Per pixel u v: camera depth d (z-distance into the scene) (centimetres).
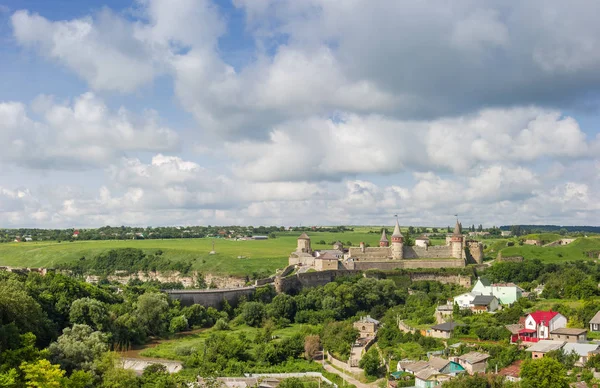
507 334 19638
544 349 17550
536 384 14925
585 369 16200
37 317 19612
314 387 18512
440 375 16825
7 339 15750
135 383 17000
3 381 13000
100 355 18138
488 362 17562
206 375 19512
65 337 19012
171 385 17388
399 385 17038
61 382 14025
